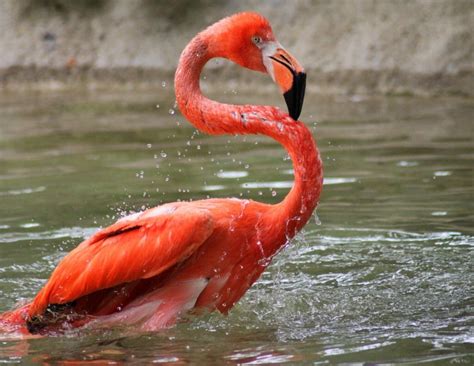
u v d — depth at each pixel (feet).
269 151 46.09
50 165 44.29
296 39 68.64
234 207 24.45
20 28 75.87
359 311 25.05
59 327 24.56
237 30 24.91
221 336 23.38
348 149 45.57
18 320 24.75
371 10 67.15
